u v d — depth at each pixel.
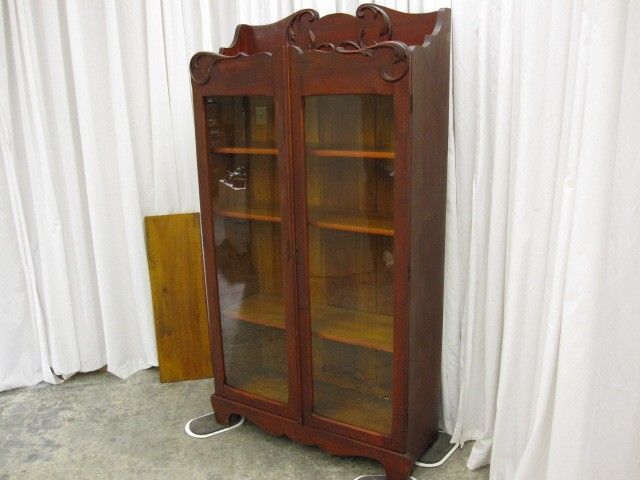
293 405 2.16
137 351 2.90
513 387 1.89
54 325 2.74
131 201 2.69
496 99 1.89
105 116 2.62
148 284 2.81
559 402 1.58
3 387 2.73
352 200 1.89
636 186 1.41
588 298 1.51
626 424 1.52
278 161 1.93
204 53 2.01
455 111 2.01
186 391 2.72
